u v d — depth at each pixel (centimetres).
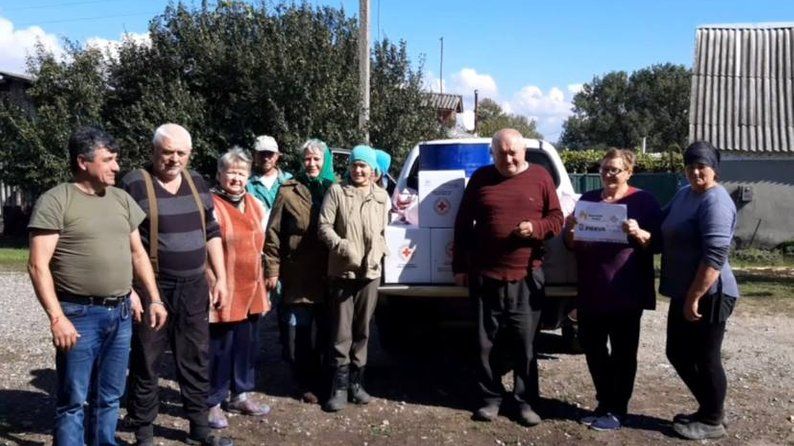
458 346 715
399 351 675
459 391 579
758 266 1402
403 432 491
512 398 517
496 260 496
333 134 1396
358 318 531
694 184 462
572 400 554
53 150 1598
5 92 1844
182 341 448
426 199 559
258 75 1459
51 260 377
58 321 368
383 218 527
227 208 492
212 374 488
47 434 477
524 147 502
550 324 572
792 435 487
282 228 538
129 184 430
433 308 604
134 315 416
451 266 555
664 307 939
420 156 680
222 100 1526
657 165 2417
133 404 441
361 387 545
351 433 489
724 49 1736
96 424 409
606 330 498
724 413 492
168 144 432
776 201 1529
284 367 649
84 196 382
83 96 1598
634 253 487
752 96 1639
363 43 1402
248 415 520
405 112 1534
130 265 399
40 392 565
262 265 521
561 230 515
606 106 7675
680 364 485
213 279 471
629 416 520
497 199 496
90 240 379
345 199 512
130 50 1582
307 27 1485
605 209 486
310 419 514
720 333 468
